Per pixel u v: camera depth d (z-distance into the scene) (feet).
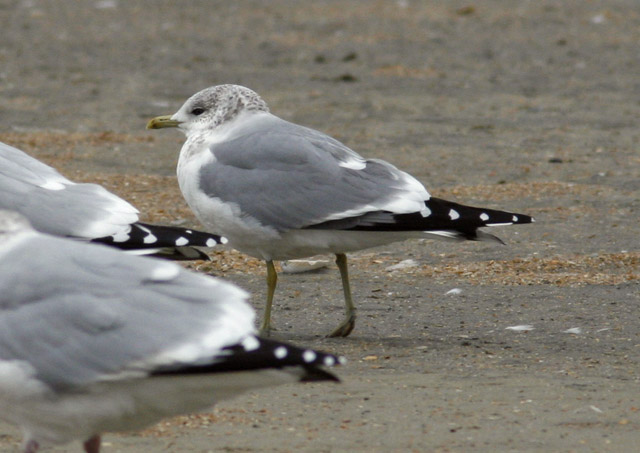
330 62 109.60
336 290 44.27
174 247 34.55
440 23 133.59
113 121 82.28
